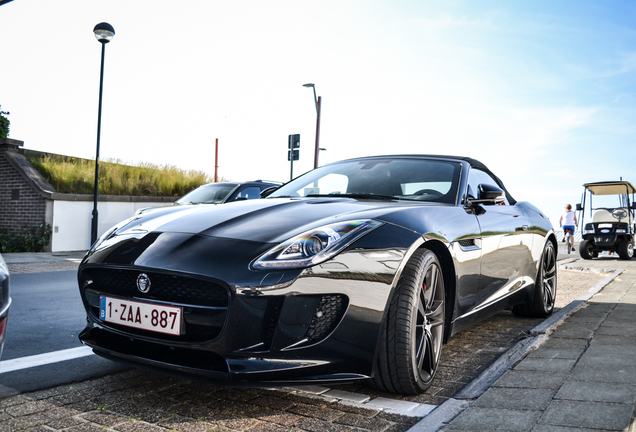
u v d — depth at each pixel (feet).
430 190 10.55
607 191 47.47
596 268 32.01
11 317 13.89
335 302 6.98
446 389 8.30
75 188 41.75
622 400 6.70
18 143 41.78
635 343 9.86
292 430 6.54
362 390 8.13
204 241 7.34
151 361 7.14
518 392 7.26
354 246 7.17
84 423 6.73
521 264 12.47
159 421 6.81
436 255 8.89
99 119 39.04
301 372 6.75
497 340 11.78
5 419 6.85
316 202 8.99
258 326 6.64
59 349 10.57
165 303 7.15
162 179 50.39
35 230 38.83
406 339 7.49
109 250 7.94
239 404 7.43
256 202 9.32
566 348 9.61
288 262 6.76
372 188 10.78
